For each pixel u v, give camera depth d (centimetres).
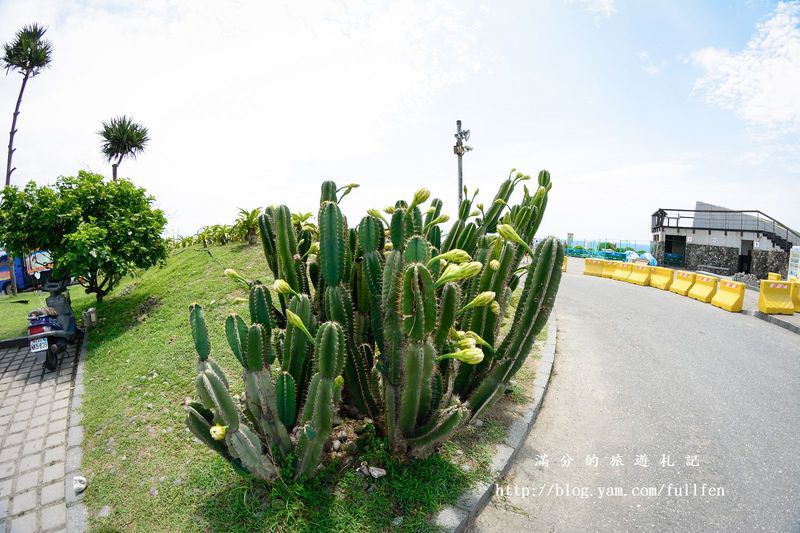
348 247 333
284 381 270
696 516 293
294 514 259
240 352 267
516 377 490
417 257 256
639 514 295
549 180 449
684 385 502
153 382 465
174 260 1098
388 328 270
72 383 545
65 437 404
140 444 361
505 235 302
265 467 264
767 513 295
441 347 284
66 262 661
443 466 307
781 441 384
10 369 610
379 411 316
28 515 298
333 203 292
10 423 443
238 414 245
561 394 479
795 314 816
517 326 312
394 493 280
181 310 682
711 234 1808
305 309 288
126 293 923
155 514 281
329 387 247
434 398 296
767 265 1599
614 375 532
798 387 498
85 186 747
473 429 371
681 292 1068
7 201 704
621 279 1322
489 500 305
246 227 1093
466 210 418
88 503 302
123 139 1745
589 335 700
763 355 608
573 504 304
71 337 689
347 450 315
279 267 353
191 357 509
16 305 1098
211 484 298
